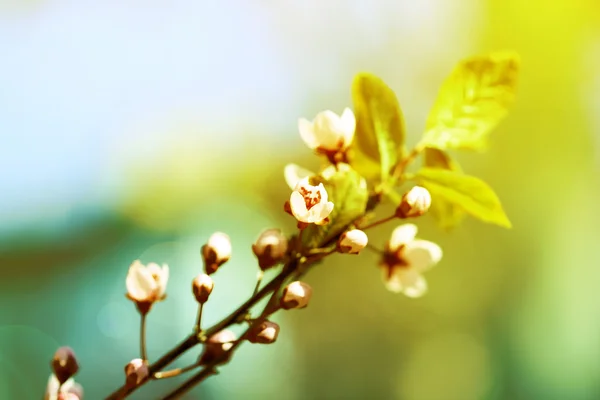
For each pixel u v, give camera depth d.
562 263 1.98
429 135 0.57
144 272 0.54
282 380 1.60
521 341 1.88
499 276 1.90
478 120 0.57
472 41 2.11
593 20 2.08
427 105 1.99
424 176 0.56
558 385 1.89
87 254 1.61
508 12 2.10
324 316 1.71
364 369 1.70
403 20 2.07
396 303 1.77
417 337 1.78
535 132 2.04
